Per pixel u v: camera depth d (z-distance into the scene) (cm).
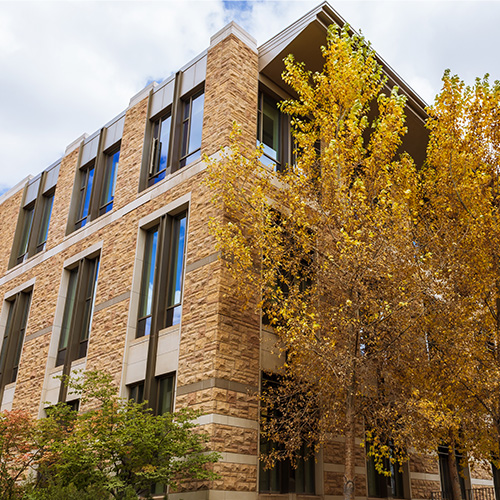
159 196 1870
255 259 1566
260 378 1525
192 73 1991
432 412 1211
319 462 1627
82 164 2408
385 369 1374
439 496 2123
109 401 1346
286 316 1247
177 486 1370
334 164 1362
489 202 1448
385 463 1978
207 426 1365
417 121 2209
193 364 1483
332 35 1478
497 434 1368
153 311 1702
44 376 2036
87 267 2127
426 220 1515
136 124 2161
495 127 1466
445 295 1348
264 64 1920
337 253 1308
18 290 2470
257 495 1392
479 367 1394
